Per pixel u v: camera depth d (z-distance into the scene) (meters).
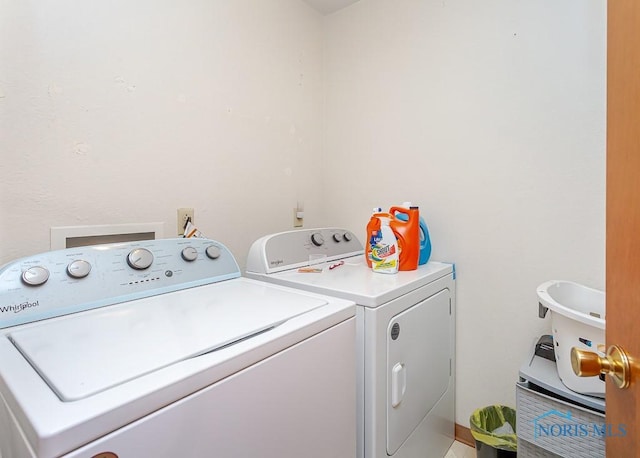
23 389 0.56
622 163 0.64
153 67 1.43
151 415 0.57
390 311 1.21
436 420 1.60
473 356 1.77
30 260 0.92
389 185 2.05
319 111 2.31
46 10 1.15
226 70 1.71
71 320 0.87
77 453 0.48
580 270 1.48
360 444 1.16
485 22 1.69
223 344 0.75
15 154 1.10
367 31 2.12
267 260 1.49
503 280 1.67
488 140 1.69
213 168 1.67
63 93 1.19
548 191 1.54
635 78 0.59
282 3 2.01
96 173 1.28
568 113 1.49
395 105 2.01
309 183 2.25
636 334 0.58
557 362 1.17
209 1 1.63
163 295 1.10
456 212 1.80
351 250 1.98
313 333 0.89
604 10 1.40
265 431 0.75
